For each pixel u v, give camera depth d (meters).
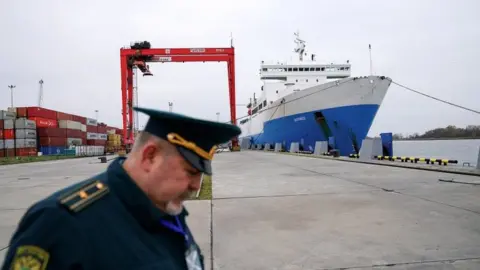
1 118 34.25
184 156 0.88
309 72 32.72
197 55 28.45
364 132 20.84
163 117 0.88
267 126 32.59
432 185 7.64
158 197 0.90
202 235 4.05
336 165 13.84
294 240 3.81
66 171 15.23
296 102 25.09
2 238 4.16
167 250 0.92
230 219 4.84
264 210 5.42
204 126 0.90
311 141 24.56
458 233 3.91
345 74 32.72
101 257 0.75
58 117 41.12
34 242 0.72
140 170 0.91
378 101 20.50
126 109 27.33
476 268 2.89
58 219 0.74
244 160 18.56
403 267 2.94
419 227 4.19
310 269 2.96
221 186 8.27
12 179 11.98
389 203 5.70
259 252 3.44
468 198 5.96
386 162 13.95
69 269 0.72
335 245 3.59
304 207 5.57
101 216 0.80
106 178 0.90
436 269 2.88
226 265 3.10
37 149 37.03
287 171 11.83
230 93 29.19
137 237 0.84
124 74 27.34
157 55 27.91
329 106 21.84
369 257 3.21
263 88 34.69
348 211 5.18
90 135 48.47
